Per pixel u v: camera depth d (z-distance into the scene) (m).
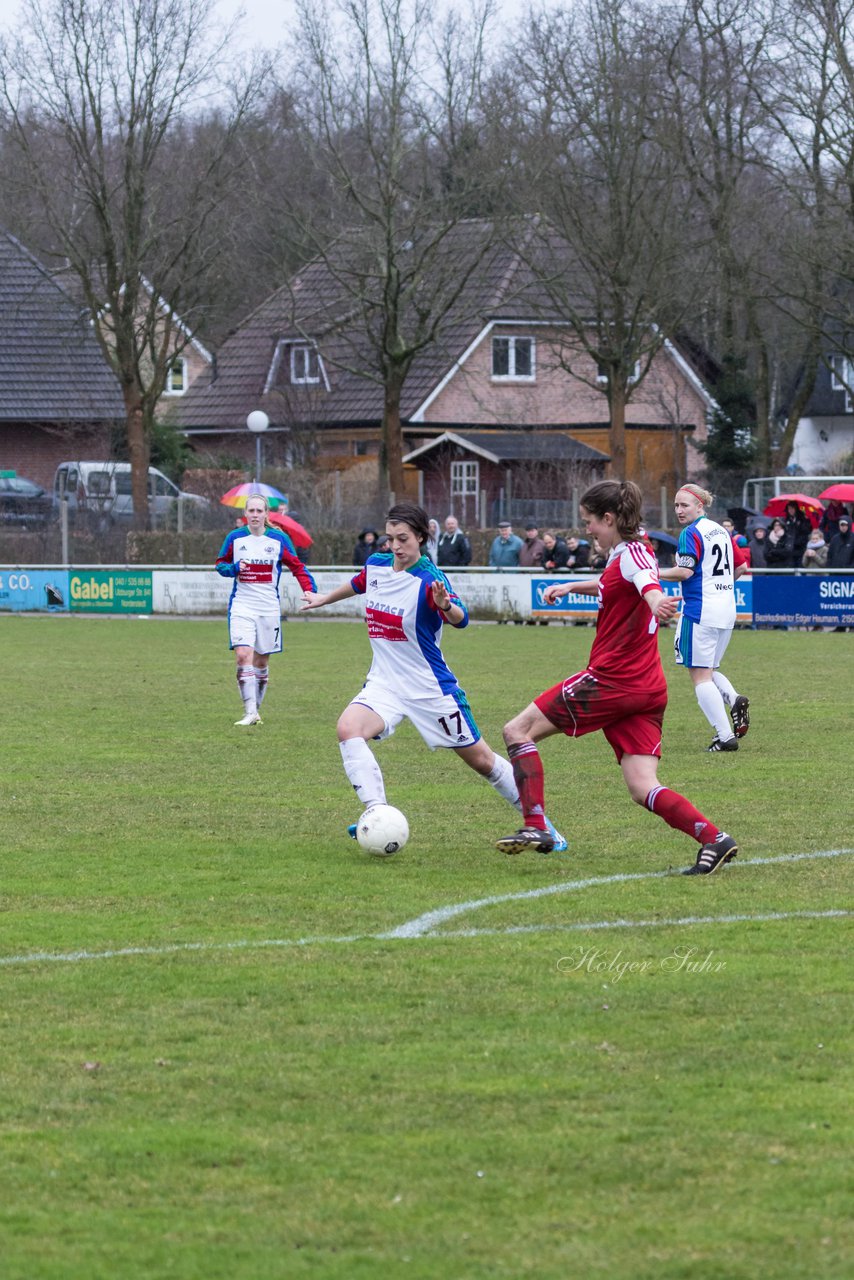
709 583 34.84
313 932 19.02
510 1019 15.53
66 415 132.25
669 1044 14.74
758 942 18.39
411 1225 11.05
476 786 30.56
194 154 104.06
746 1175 11.81
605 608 22.44
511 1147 12.35
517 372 138.25
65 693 48.38
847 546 76.25
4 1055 14.57
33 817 27.19
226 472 123.31
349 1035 15.07
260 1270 10.45
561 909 20.14
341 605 88.38
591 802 28.66
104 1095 13.54
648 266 104.12
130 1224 11.15
